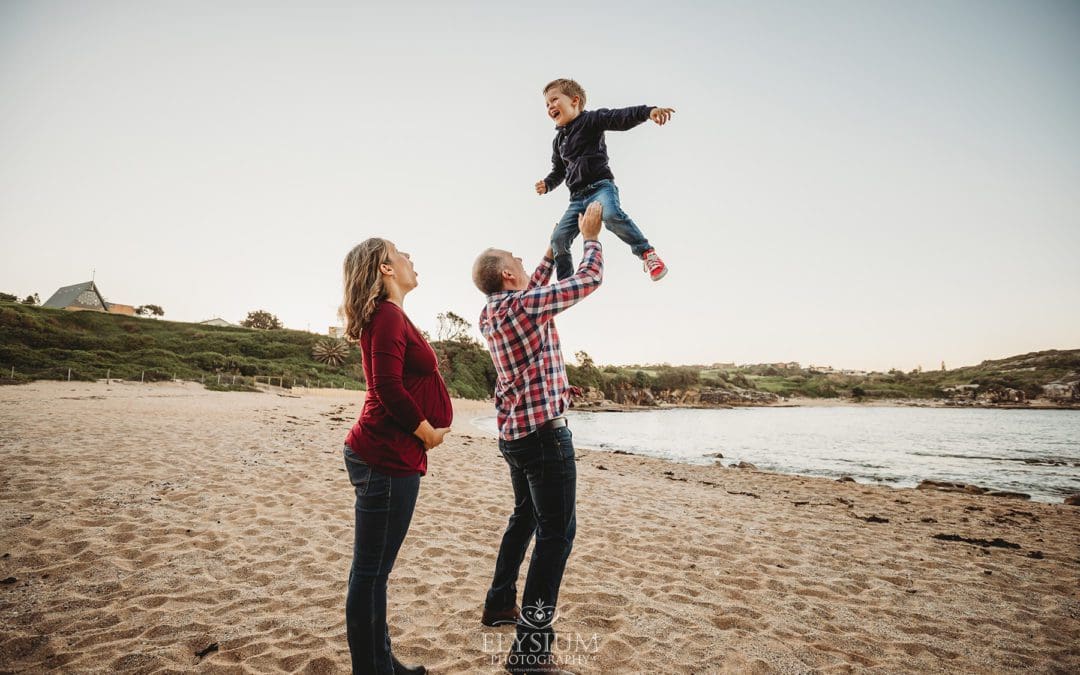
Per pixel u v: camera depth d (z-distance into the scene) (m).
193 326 60.28
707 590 3.98
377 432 2.01
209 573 3.60
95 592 3.21
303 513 5.19
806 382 145.00
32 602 3.01
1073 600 4.21
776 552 5.25
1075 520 8.58
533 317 2.28
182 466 6.84
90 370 33.16
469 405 54.12
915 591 4.31
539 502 2.37
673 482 10.76
